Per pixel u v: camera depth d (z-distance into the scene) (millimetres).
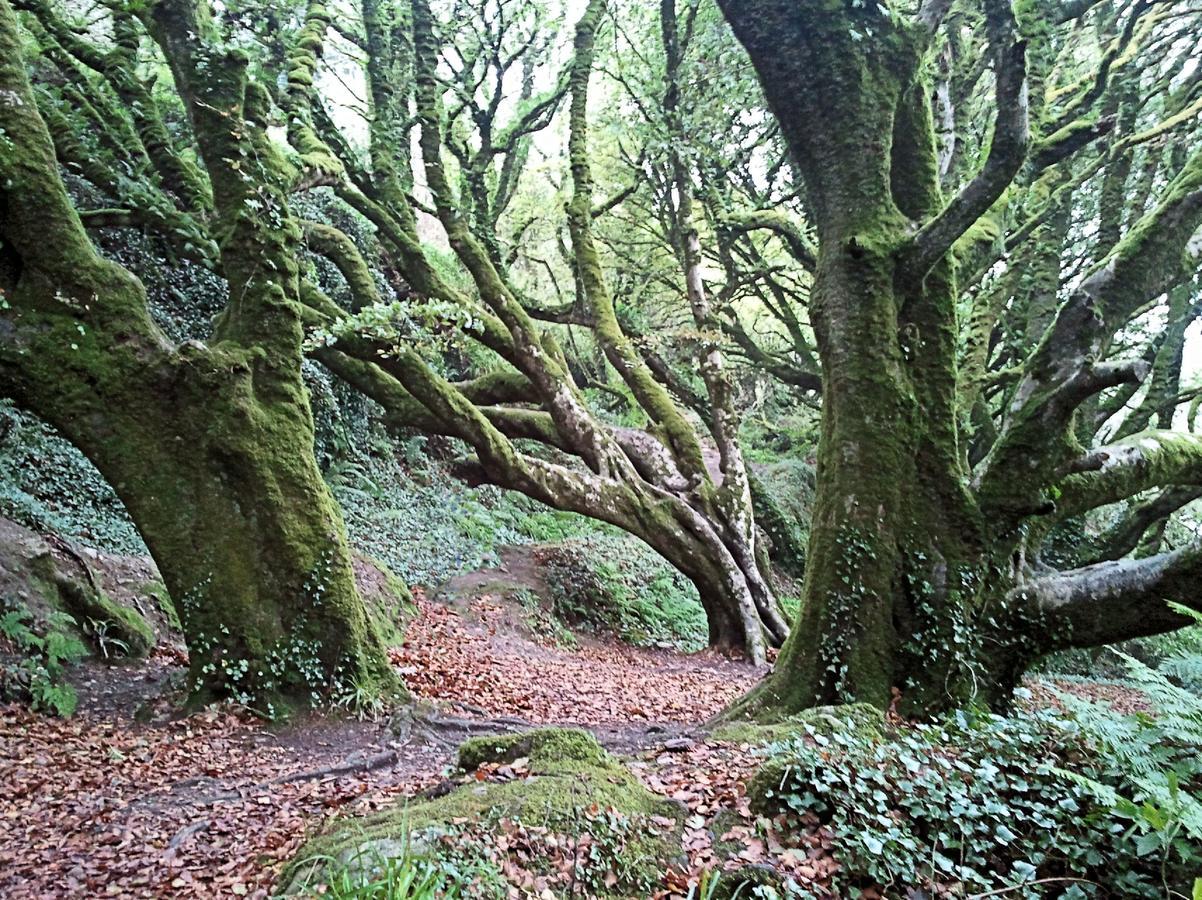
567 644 14500
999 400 21062
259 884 3805
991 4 6602
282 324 8352
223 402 7754
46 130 7574
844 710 5758
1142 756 3955
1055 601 7293
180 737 6734
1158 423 19141
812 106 7746
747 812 4074
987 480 7504
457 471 15680
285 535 7820
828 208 7926
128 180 10812
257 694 7469
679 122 16125
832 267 7863
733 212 16562
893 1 9453
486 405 16656
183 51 8422
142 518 7520
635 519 14672
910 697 7258
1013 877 3658
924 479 7594
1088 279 7188
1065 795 4078
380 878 3191
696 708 10398
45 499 10906
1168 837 3357
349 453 16984
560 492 14211
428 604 13492
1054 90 14797
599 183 22578
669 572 18812
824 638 7465
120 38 11875
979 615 7410
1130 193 17953
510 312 14727
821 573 7625
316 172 12617
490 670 10875
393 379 14289
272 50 13953
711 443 26984
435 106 15125
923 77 8172
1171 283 7316
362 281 14367
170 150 11898
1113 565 7293
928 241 7441
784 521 21891
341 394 17188
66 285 7379
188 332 14688
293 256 8703
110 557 9875
